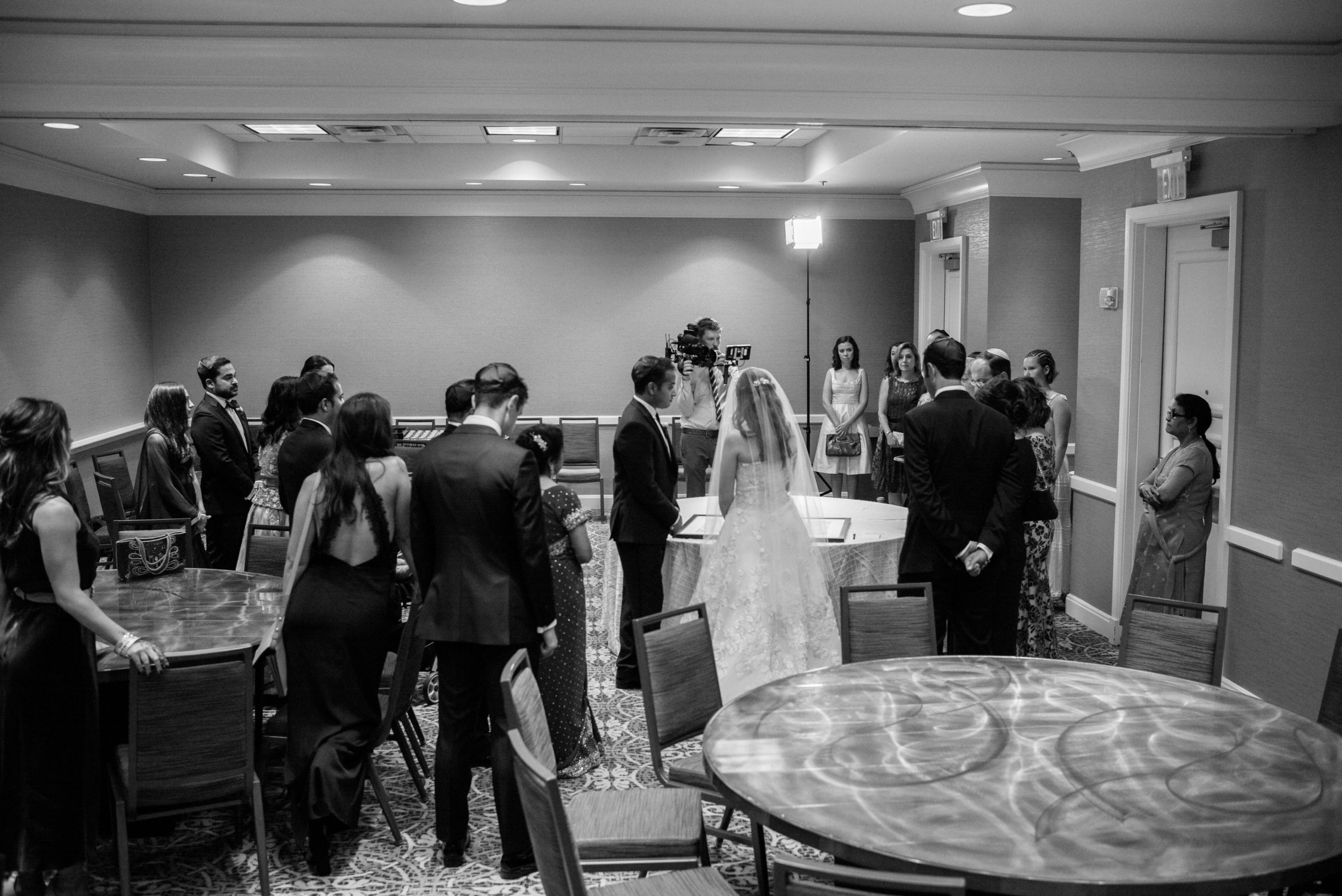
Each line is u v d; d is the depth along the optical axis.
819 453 9.73
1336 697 3.40
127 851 3.59
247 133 8.91
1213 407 6.06
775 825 2.46
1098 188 6.83
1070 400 9.00
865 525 5.88
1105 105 4.75
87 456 9.16
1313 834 2.34
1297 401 5.06
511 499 3.74
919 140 7.31
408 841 4.18
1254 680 5.43
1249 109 4.78
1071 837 2.33
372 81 4.52
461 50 4.52
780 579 5.01
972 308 9.26
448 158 9.79
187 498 6.61
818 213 11.06
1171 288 6.36
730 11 4.29
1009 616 4.60
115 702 4.08
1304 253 4.98
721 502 5.10
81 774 3.53
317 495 3.94
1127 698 3.23
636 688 5.86
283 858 4.04
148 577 4.82
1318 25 4.46
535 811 2.50
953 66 4.68
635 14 4.34
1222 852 2.26
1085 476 7.09
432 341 11.01
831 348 11.24
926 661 3.64
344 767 3.90
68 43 4.39
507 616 3.74
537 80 4.57
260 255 10.77
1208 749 2.82
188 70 4.45
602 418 11.20
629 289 11.09
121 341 9.98
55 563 3.39
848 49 4.63
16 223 7.98
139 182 9.88
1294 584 5.10
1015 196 8.80
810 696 3.28
